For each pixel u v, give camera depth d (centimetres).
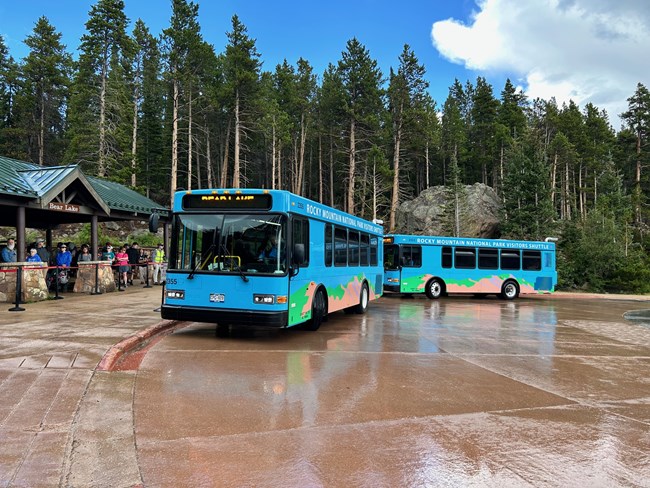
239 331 1093
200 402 574
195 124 5056
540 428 522
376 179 4997
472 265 2234
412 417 546
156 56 5378
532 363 865
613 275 3606
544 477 400
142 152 5356
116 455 418
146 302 1402
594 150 6325
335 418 534
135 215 2084
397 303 1934
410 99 4541
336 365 789
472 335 1154
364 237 1502
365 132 4628
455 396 635
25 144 5069
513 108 6247
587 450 463
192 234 956
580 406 611
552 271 2409
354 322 1319
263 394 614
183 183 5950
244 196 940
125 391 597
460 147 6084
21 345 786
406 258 2119
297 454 435
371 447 455
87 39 4200
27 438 440
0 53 5500
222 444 453
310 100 5919
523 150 4228
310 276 1044
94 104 4162
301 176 5728
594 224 3659
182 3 4091
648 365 888
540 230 3872
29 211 1873
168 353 839
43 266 1416
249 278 910
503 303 2133
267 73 5356
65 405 527
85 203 1748
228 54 4288
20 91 5225
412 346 982
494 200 4409
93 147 3881
